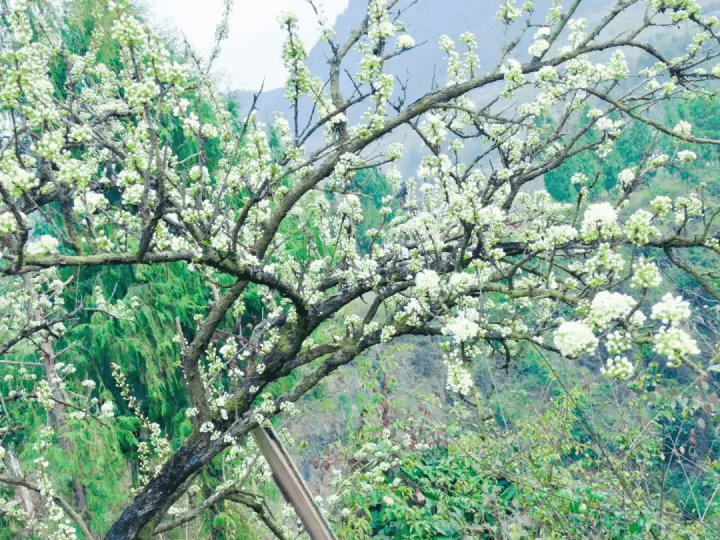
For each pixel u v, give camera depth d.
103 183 4.02
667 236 3.88
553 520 5.41
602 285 2.89
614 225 2.82
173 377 9.95
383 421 7.44
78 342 9.16
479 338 3.22
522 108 3.91
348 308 11.34
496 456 5.84
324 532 4.42
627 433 6.07
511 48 4.15
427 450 6.99
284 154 4.00
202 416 4.68
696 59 3.87
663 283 13.68
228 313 9.31
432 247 4.04
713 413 6.10
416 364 14.15
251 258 3.85
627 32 3.97
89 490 9.13
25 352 8.59
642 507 5.17
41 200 3.90
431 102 4.02
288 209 4.15
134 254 3.01
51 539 5.21
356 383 10.95
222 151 4.75
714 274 3.80
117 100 4.78
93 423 8.91
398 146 3.92
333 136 4.52
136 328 9.63
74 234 3.20
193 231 3.42
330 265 5.18
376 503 6.30
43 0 7.50
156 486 4.60
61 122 3.66
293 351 4.79
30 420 8.84
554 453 5.96
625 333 2.48
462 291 3.38
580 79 3.81
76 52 7.91
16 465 6.76
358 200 4.68
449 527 5.95
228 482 5.93
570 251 3.93
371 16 3.79
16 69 2.66
